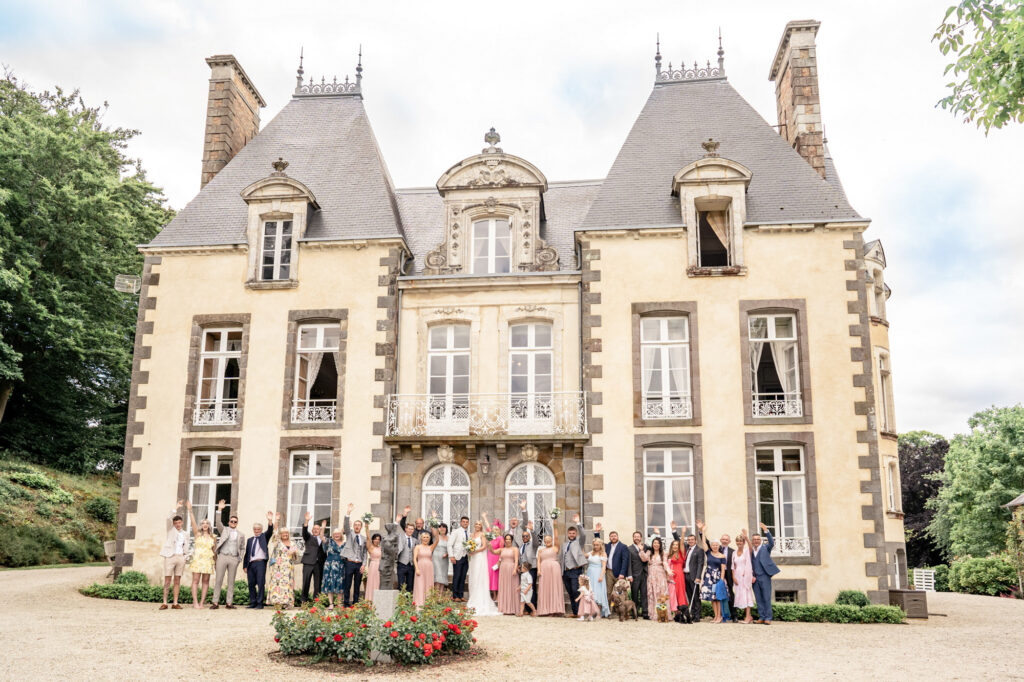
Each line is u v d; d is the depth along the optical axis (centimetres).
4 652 1135
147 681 994
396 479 2055
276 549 1712
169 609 1673
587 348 2058
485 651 1200
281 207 2233
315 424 2086
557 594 1669
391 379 2106
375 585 1655
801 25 2378
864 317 2025
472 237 2253
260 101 2728
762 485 1986
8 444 3231
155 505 2077
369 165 2384
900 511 2444
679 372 2052
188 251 2220
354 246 2188
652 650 1238
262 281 2178
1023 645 1394
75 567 2622
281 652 1162
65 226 3066
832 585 1886
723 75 2461
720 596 1653
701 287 2069
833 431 1964
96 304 3262
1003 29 1050
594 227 2125
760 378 2058
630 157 2280
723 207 2180
